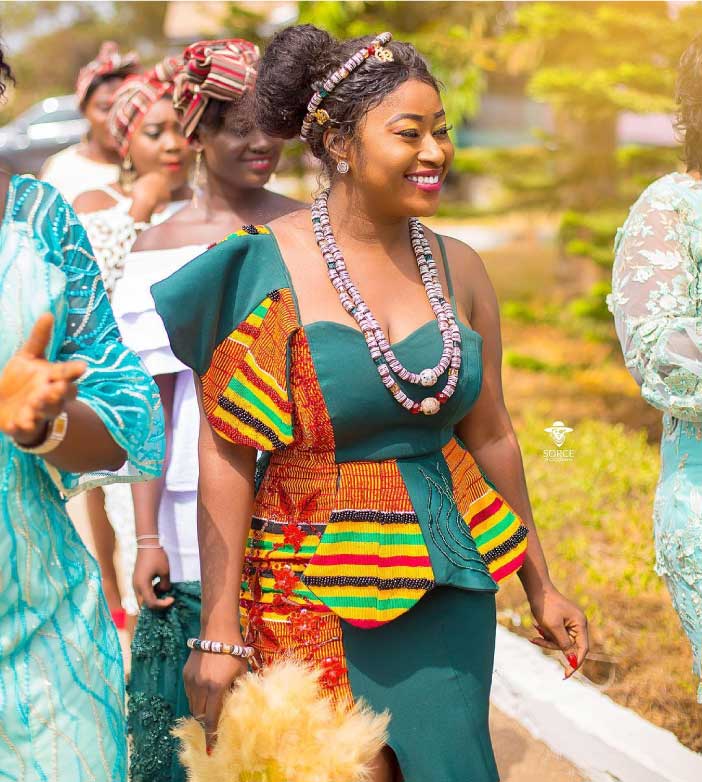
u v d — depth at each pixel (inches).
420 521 141.1
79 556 123.8
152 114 264.1
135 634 186.2
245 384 142.6
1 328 114.5
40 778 115.2
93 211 279.0
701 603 151.9
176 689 183.8
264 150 197.2
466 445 161.6
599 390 451.5
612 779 197.9
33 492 118.2
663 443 159.6
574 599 262.8
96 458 117.4
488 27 553.0
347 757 132.1
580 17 424.2
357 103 140.9
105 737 120.0
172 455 188.2
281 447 143.2
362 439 141.6
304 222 149.1
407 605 138.3
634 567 270.4
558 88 429.1
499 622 262.5
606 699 220.4
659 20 420.2
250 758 132.6
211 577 144.3
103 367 122.3
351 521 140.1
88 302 123.7
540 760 207.5
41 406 103.7
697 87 153.3
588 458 349.7
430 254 150.3
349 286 143.1
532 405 435.8
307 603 140.9
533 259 727.7
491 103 820.6
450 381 142.4
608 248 455.8
